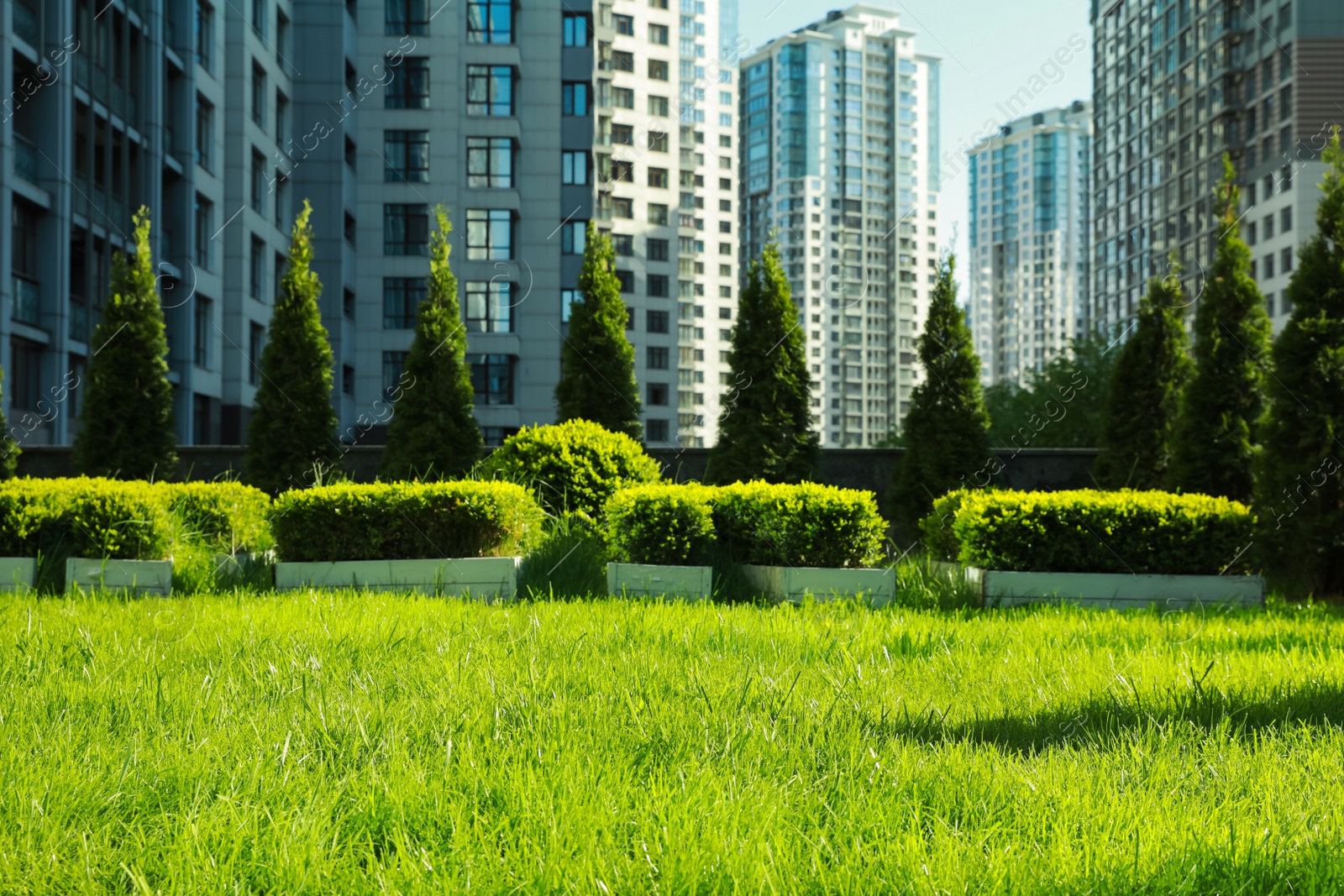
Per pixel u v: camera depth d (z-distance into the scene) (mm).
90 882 2084
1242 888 2066
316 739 3068
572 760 2795
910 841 2227
